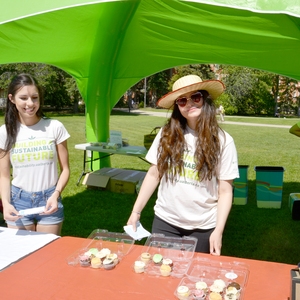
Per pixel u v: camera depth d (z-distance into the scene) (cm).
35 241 207
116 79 741
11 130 246
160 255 185
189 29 534
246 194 589
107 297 152
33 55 578
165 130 223
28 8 262
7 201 245
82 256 182
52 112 2961
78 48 599
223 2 219
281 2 212
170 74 3900
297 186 711
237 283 159
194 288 159
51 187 259
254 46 536
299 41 460
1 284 162
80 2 250
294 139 1452
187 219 224
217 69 3672
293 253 421
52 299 150
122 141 681
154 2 474
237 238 462
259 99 3388
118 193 649
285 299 151
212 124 210
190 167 217
